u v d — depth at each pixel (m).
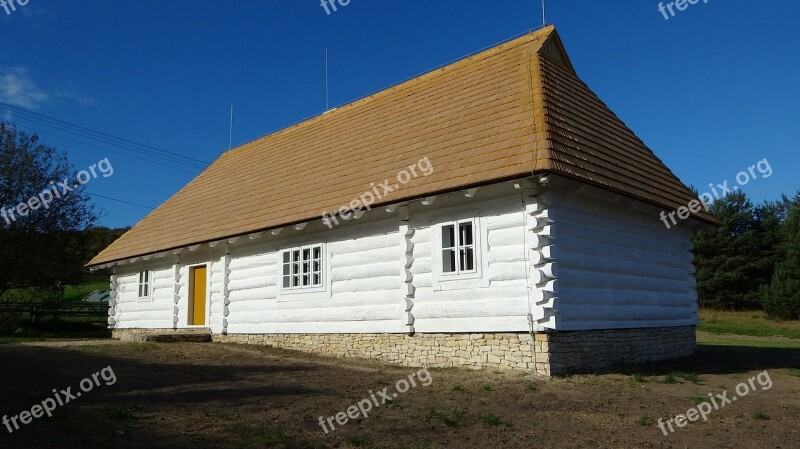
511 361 11.55
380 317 13.81
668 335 15.07
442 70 17.75
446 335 12.55
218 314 18.27
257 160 21.80
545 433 7.47
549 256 11.18
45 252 29.20
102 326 30.27
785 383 11.87
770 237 47.16
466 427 7.68
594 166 12.27
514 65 15.33
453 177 12.19
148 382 10.38
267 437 6.95
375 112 18.39
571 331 11.65
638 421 8.07
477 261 12.20
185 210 21.45
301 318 15.67
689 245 16.75
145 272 21.95
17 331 25.09
